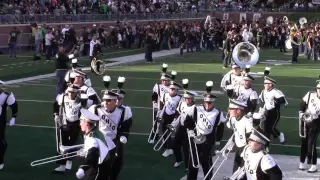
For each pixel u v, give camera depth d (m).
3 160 11.98
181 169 11.95
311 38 37.72
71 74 11.94
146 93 22.06
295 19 70.94
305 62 36.25
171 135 12.09
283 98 13.55
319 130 11.63
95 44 28.67
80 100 10.95
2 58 33.16
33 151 13.20
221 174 11.26
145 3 58.09
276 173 7.09
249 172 7.29
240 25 48.59
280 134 14.22
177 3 66.62
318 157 13.09
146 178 11.20
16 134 15.00
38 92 21.94
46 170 11.69
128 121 9.80
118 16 49.69
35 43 34.16
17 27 36.88
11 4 38.72
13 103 11.38
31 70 28.14
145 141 14.41
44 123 16.44
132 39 44.75
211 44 44.59
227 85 14.00
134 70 29.47
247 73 14.33
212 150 9.88
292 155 13.21
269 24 53.69
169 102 12.95
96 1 48.25
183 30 42.25
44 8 41.59
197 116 9.77
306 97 11.66
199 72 29.06
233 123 8.94
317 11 72.88
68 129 10.99
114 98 9.60
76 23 43.34
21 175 11.28
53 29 35.12
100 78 26.05
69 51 31.36
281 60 37.50
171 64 33.16
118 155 9.64
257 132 7.26
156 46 41.81
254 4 78.38
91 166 7.86
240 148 8.81
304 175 11.52
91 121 7.93
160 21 53.03
